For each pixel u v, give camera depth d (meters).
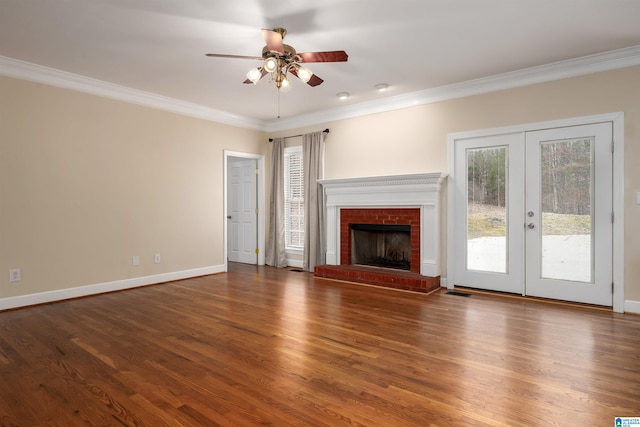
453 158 4.65
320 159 5.82
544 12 2.86
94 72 4.12
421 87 4.67
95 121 4.45
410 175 4.73
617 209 3.65
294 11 2.83
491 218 4.44
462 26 3.09
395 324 3.28
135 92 4.74
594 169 3.79
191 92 4.84
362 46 3.47
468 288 4.61
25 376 2.30
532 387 2.14
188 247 5.45
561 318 3.44
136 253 4.85
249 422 1.80
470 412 1.88
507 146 4.30
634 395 2.04
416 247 4.89
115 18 2.92
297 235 6.40
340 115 5.66
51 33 3.17
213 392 2.10
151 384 2.20
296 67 3.19
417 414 1.87
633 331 3.08
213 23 3.02
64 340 2.92
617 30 3.16
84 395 2.07
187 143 5.43
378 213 5.25
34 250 3.97
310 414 1.87
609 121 3.69
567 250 3.96
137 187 4.86
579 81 3.84
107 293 4.51
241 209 6.98
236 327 3.22
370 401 1.99
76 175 4.29
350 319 3.43
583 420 1.81
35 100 3.97
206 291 4.60
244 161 6.89
